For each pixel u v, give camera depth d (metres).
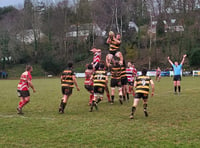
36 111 15.93
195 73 66.00
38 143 9.26
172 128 11.18
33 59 95.62
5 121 12.87
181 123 12.14
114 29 92.31
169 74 68.12
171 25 82.50
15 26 93.62
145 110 13.80
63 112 15.22
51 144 9.12
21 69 90.25
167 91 27.42
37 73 85.81
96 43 93.50
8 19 100.12
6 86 39.66
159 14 83.31
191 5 78.94
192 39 81.12
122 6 91.00
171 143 9.07
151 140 9.45
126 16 92.38
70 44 97.38
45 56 88.12
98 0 95.50
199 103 18.55
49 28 95.94
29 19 98.00
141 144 9.01
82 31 99.19
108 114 14.70
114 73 18.73
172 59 81.00
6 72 84.56
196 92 26.08
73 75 15.33
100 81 16.12
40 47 96.62
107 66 19.50
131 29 93.81
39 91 29.58
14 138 9.87
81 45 97.69
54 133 10.52
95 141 9.38
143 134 10.25
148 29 88.38
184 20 79.00
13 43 89.62
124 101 20.53
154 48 85.12
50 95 25.14
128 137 9.84
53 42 96.69
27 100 15.08
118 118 13.48
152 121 12.67
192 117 13.51
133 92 23.61
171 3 79.69
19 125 11.98
